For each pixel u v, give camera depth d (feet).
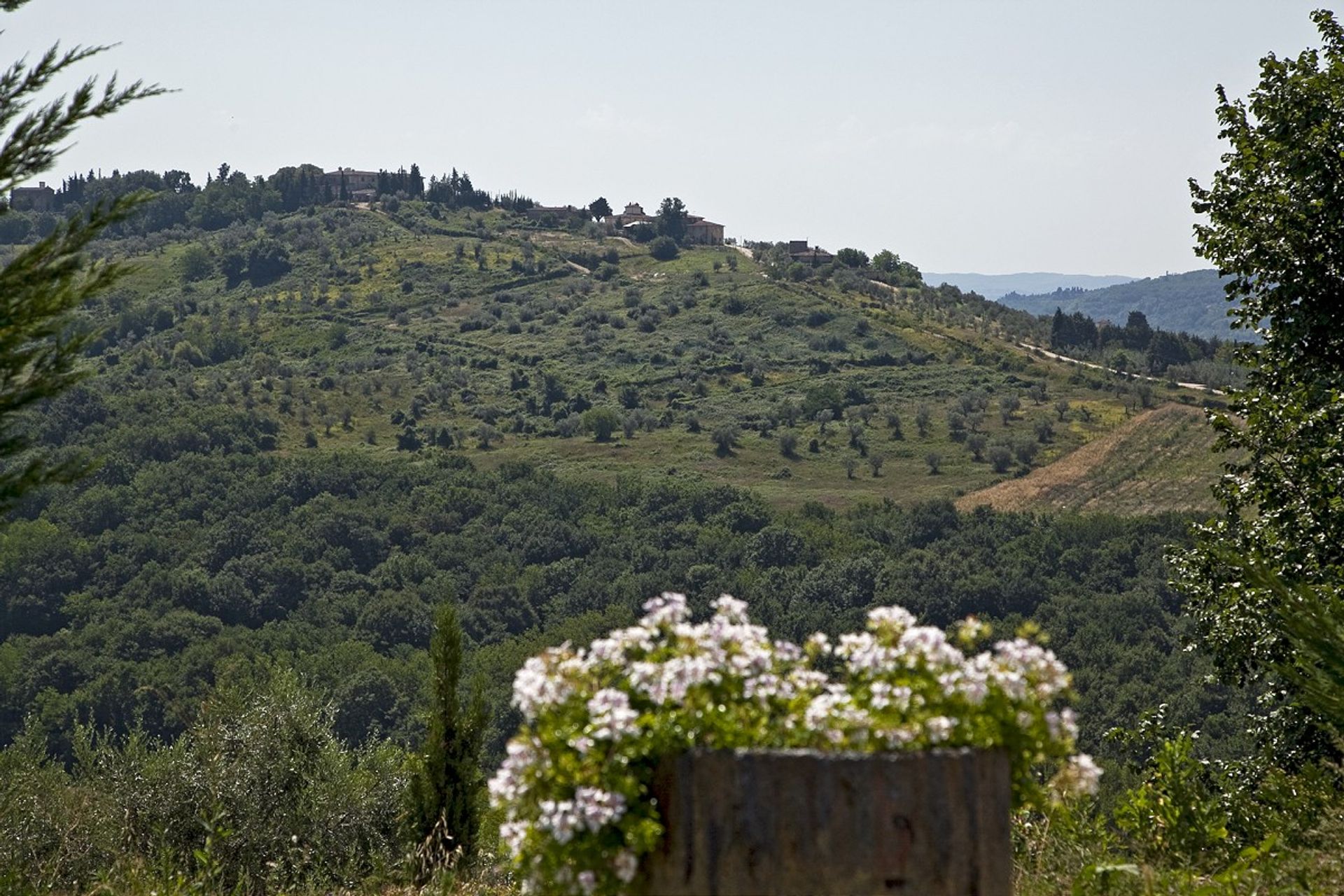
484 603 379.76
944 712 16.92
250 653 314.14
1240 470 73.15
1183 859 28.07
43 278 25.18
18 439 25.12
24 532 354.13
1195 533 74.84
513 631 377.30
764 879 15.52
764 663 17.31
